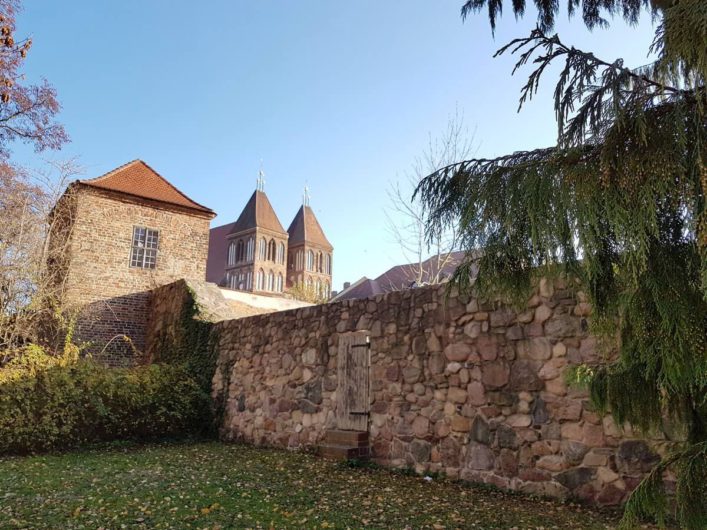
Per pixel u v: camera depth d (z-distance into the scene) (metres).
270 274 59.00
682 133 1.53
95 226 16.22
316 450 7.85
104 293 15.98
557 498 4.90
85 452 8.33
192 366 11.18
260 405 9.30
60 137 11.92
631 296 1.91
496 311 5.74
